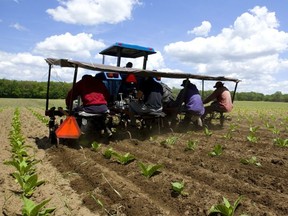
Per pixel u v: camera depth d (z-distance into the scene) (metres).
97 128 8.06
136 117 8.32
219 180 4.74
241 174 5.03
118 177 4.94
